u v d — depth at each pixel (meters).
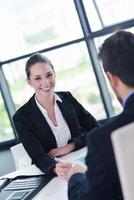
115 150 0.74
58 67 4.12
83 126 2.26
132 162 0.74
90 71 4.04
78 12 3.90
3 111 4.63
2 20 4.21
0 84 4.49
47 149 2.10
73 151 2.08
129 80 0.87
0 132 4.77
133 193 0.75
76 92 4.12
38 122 2.08
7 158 4.34
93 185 0.85
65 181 1.57
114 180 0.83
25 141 2.01
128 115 0.85
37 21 4.10
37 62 2.02
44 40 4.15
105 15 3.86
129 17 3.77
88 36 3.94
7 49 4.33
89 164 0.85
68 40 4.04
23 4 4.09
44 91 2.04
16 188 1.61
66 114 2.17
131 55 0.87
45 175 1.73
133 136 0.73
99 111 4.15
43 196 1.45
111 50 0.89
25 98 4.51
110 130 0.83
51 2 3.99
